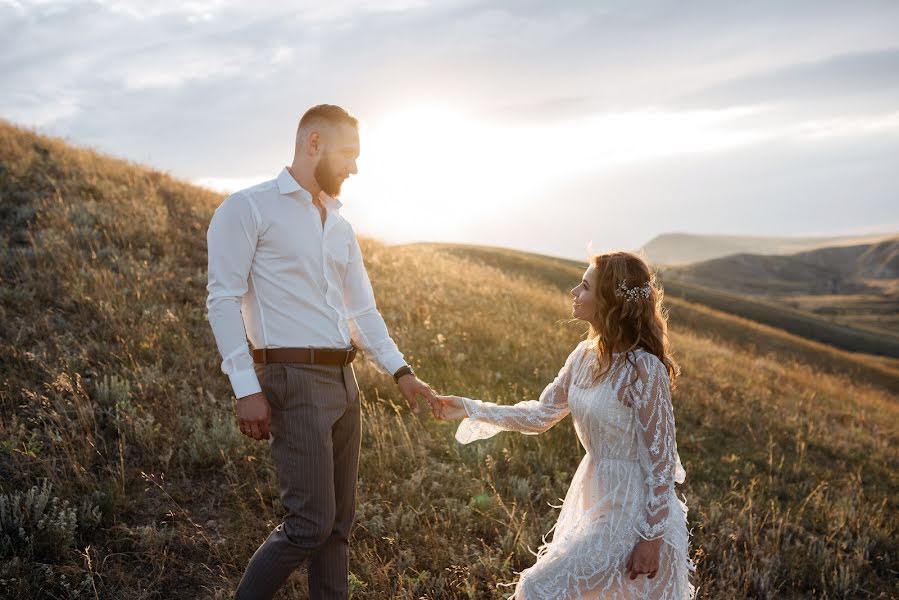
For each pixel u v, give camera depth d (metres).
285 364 2.61
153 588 3.17
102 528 3.47
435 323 8.72
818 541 4.88
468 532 4.11
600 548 2.72
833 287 193.75
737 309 54.88
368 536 3.90
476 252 39.44
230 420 4.61
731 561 4.36
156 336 5.82
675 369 2.92
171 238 9.20
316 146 2.65
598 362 2.86
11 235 7.68
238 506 3.87
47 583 3.03
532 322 10.70
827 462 7.41
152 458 4.13
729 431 7.51
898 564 5.02
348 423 2.82
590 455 2.95
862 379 30.20
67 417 4.16
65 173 10.62
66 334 5.50
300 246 2.62
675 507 2.88
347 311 3.08
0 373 4.74
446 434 5.35
